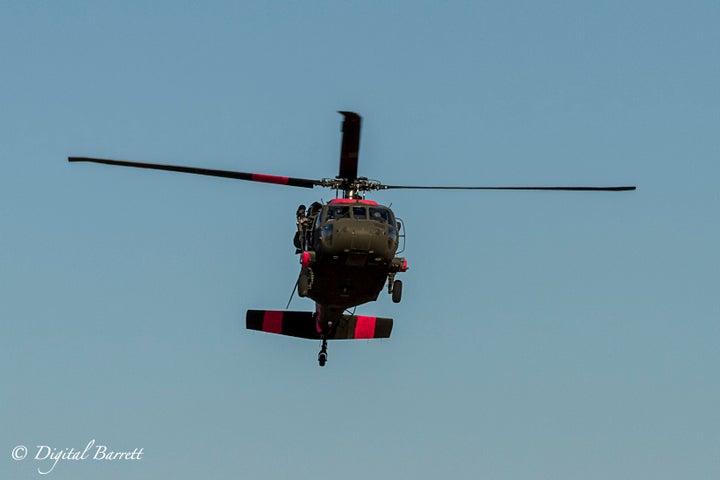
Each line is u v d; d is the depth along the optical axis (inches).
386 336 4886.8
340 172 4178.2
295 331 4842.5
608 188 4074.8
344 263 4084.6
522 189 4121.6
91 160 3833.7
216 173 4050.2
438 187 4185.5
